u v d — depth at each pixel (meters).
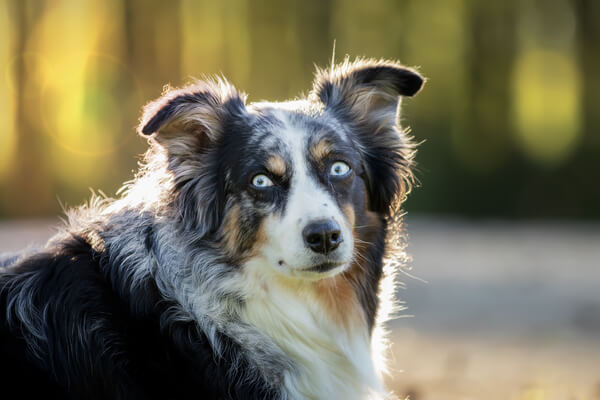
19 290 5.90
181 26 28.86
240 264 6.10
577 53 29.86
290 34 29.75
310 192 6.03
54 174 28.95
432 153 28.48
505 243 22.28
